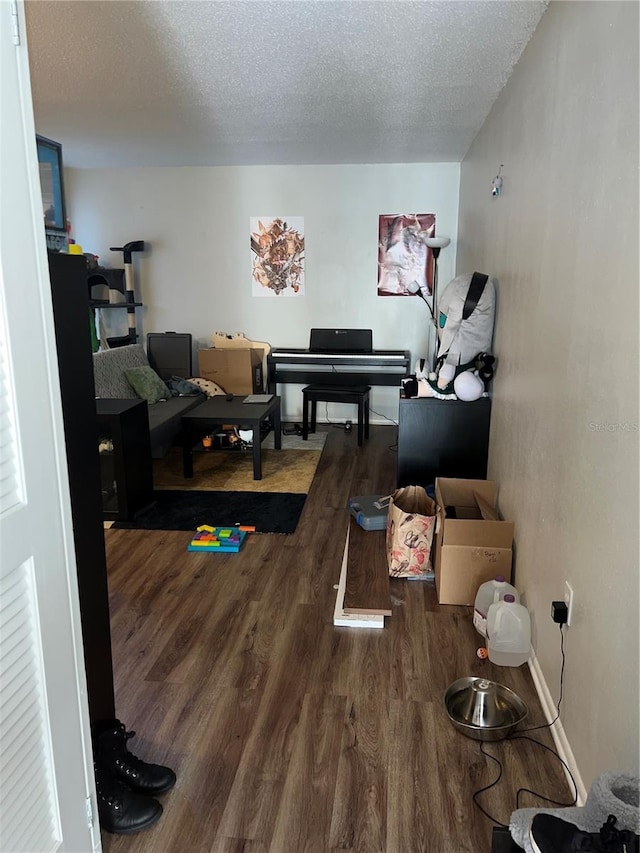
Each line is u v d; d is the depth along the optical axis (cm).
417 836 144
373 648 219
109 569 280
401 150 462
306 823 147
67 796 118
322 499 371
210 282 557
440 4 218
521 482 237
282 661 212
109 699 159
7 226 94
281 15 226
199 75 291
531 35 240
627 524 130
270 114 359
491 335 314
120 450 321
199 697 193
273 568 281
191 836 144
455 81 298
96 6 218
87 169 543
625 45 138
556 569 184
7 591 97
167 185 542
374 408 574
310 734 177
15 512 98
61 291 133
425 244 489
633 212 131
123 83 302
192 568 281
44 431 106
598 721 144
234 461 448
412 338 548
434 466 328
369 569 262
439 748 172
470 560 244
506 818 149
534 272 223
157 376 489
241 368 527
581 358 164
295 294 551
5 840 99
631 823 101
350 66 279
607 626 140
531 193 232
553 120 201
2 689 97
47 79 296
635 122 131
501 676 204
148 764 159
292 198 534
